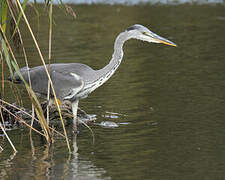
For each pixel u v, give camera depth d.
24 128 12.79
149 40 12.23
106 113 13.55
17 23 10.05
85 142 11.34
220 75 17.38
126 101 14.61
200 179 8.92
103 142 11.27
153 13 33.81
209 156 10.14
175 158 10.05
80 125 12.88
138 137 11.51
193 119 12.70
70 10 10.62
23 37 25.59
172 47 23.20
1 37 10.16
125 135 11.71
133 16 32.62
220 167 9.52
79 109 13.62
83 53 21.61
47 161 10.01
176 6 37.31
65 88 11.80
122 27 28.42
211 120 12.55
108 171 9.40
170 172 9.30
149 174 9.21
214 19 31.06
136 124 12.52
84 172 9.34
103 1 39.72
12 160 10.06
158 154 10.33
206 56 20.81
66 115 13.48
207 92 15.21
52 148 10.94
